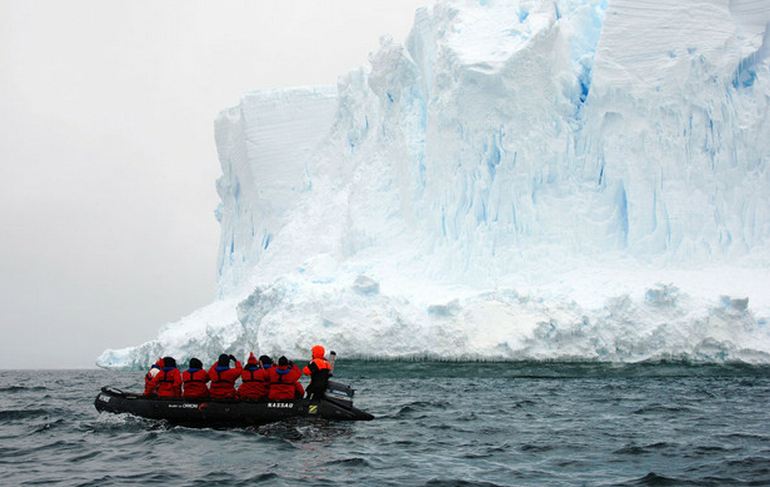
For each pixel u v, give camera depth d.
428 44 56.66
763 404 27.70
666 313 42.50
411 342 43.69
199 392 22.02
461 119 50.81
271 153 67.00
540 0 53.53
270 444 19.09
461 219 50.78
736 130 48.97
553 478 15.69
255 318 49.91
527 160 49.78
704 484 14.92
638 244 48.59
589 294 45.25
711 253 47.66
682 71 49.38
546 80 50.50
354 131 63.62
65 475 15.88
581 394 32.06
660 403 28.28
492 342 42.50
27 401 33.72
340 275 52.38
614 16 50.75
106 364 65.38
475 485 15.08
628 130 49.78
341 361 45.19
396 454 18.05
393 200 56.44
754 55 50.22
